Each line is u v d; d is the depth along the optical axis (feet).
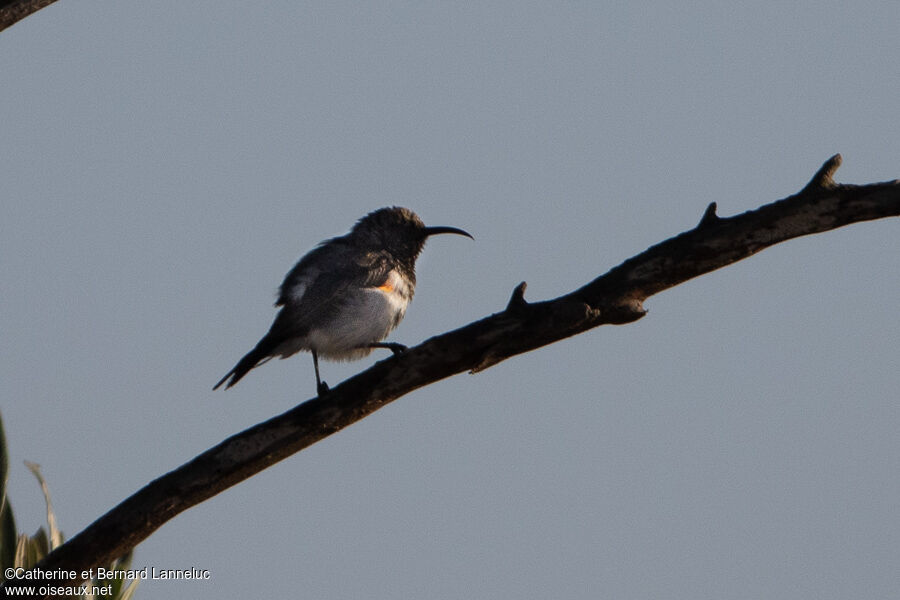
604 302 32.99
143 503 33.53
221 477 33.65
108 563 34.06
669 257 32.58
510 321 33.06
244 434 33.96
